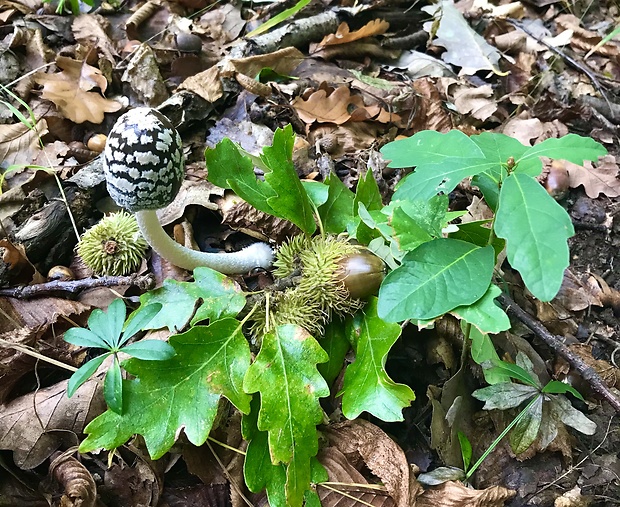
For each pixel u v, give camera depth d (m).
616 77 0.63
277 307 0.30
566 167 0.48
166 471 0.29
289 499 0.25
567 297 0.40
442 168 0.24
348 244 0.31
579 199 0.47
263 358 0.27
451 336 0.34
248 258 0.36
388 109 0.51
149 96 0.49
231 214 0.37
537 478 0.31
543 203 0.21
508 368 0.30
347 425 0.30
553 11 0.72
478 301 0.25
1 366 0.29
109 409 0.25
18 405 0.29
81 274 0.37
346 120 0.48
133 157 0.27
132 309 0.34
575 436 0.33
